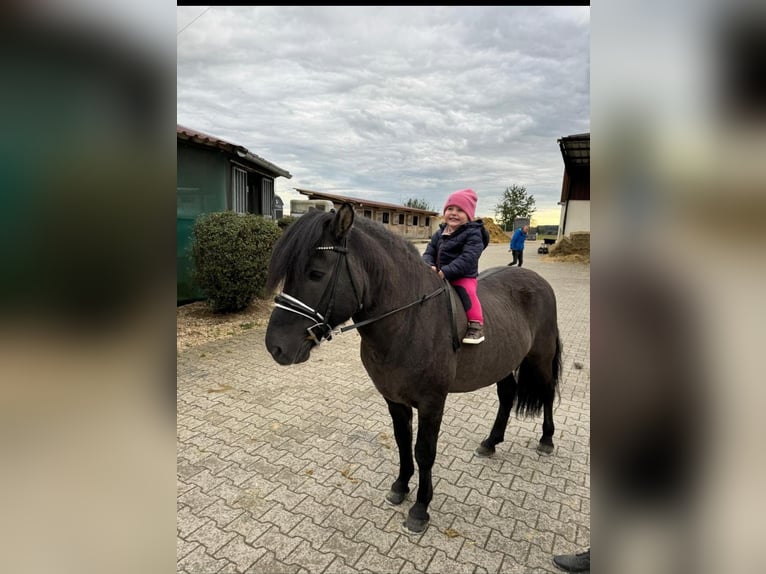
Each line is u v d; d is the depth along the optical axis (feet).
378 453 10.34
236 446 10.54
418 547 7.36
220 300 21.43
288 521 7.95
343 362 17.19
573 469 9.78
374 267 6.71
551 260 60.75
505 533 7.72
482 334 7.81
